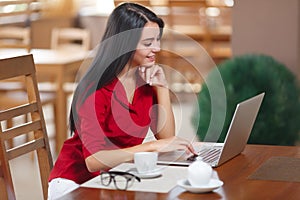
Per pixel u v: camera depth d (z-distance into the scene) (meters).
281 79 4.04
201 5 7.57
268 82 3.99
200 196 2.07
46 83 6.57
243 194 2.09
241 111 2.44
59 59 5.80
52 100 5.76
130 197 2.07
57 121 5.76
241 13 4.76
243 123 2.52
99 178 2.28
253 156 2.62
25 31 7.05
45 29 8.48
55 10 8.71
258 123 3.97
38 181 5.02
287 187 2.17
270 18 4.71
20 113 2.70
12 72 2.69
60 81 5.63
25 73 2.77
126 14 2.58
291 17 4.68
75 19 8.62
